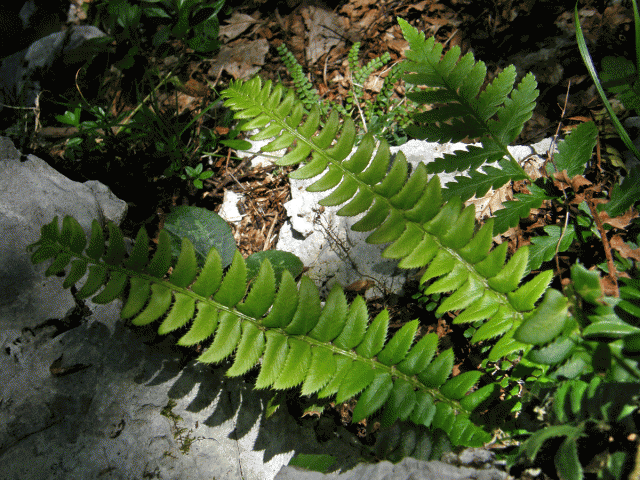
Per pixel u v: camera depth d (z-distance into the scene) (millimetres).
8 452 246
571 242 277
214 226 334
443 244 232
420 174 228
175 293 227
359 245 343
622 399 178
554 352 194
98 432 255
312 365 230
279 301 225
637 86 257
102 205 317
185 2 361
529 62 395
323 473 224
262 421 269
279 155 398
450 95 264
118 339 274
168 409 264
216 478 257
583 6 390
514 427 227
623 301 197
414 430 230
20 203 286
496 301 234
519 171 273
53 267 221
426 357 237
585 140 273
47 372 261
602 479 178
